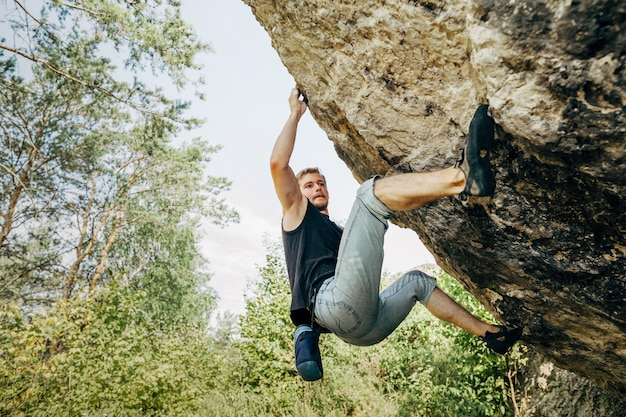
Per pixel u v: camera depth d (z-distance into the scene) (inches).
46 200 490.9
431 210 109.3
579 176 70.3
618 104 55.6
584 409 213.2
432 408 295.1
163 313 694.5
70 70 374.0
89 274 572.7
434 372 325.4
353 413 320.2
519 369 297.1
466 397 281.0
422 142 91.2
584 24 51.1
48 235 530.9
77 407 225.1
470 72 73.4
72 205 543.8
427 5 69.3
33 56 335.9
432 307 86.4
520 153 75.2
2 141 452.1
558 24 52.7
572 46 53.4
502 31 57.4
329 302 77.3
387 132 94.0
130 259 649.6
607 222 77.2
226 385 343.9
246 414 300.4
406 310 85.1
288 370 343.9
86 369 236.2
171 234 652.7
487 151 67.7
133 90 385.1
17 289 495.5
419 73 81.2
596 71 53.9
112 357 249.4
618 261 84.2
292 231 90.0
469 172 66.8
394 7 73.6
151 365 267.3
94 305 281.9
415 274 87.9
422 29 72.6
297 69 103.8
